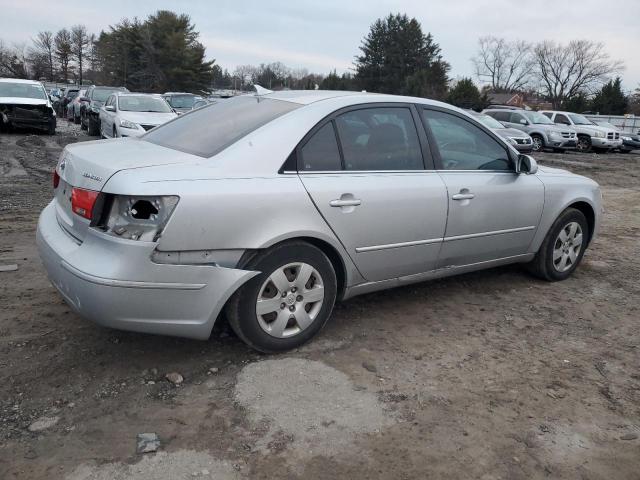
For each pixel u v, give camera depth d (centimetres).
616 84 6397
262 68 9119
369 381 330
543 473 260
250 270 322
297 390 315
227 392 311
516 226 468
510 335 405
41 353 343
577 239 531
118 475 245
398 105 405
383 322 416
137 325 302
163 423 282
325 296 362
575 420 303
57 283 321
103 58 6719
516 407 312
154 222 292
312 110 361
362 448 270
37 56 7975
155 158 323
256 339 340
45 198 818
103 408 292
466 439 281
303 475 250
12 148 1431
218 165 318
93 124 1895
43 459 253
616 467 267
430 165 411
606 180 1477
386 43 7288
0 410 286
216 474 248
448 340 391
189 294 305
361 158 374
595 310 463
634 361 375
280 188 328
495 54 8219
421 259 409
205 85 6291
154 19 6247
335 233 354
